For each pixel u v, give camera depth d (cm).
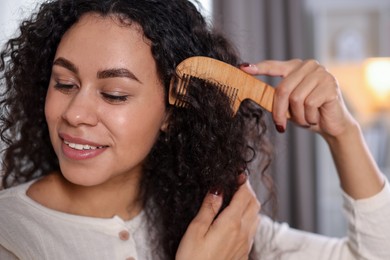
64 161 78
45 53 88
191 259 84
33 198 87
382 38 215
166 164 94
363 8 216
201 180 93
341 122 93
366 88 212
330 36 220
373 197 97
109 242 85
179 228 95
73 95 77
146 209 94
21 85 93
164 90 82
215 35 93
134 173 90
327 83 88
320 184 212
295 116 88
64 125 77
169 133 88
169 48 81
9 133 99
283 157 201
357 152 97
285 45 205
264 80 202
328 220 218
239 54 99
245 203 91
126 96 77
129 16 77
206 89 83
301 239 106
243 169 94
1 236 80
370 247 98
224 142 88
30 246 80
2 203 85
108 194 88
